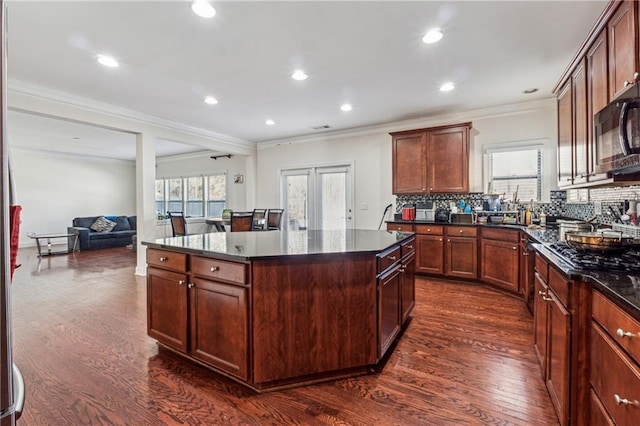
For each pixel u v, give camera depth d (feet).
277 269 6.37
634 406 3.30
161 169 31.89
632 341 3.38
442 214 15.46
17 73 10.91
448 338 8.71
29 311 10.92
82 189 30.50
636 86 5.14
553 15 7.72
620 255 5.80
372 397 6.16
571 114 9.37
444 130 15.33
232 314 6.54
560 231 10.11
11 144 24.61
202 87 12.35
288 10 7.46
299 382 6.61
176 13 7.55
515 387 6.42
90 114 13.89
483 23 8.05
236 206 26.08
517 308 11.08
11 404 2.16
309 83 12.02
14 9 7.30
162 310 7.89
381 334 7.11
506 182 14.94
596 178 7.68
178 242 8.19
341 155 20.15
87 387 6.54
